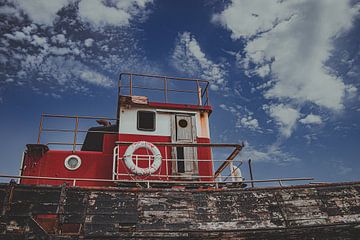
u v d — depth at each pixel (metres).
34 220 9.59
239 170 13.74
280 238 10.69
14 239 9.31
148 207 10.41
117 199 10.38
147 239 9.97
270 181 11.68
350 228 10.95
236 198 11.01
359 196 11.44
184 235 10.18
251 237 10.56
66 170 13.62
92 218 9.93
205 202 10.78
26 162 13.58
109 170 13.94
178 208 10.54
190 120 15.02
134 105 14.71
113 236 9.77
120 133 14.05
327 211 11.07
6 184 9.88
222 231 10.35
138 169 12.05
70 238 9.56
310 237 10.83
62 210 9.89
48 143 14.19
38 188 10.05
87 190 10.37
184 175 13.66
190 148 14.35
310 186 11.51
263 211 10.87
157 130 14.48
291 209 11.01
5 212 9.54
